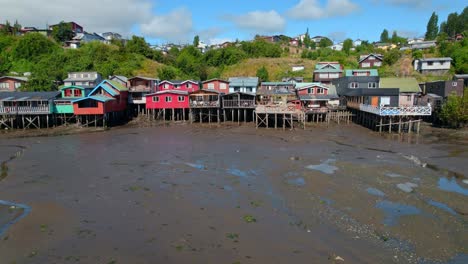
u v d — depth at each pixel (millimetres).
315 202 17891
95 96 46281
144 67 86125
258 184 21125
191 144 34344
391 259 12305
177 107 51312
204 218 16000
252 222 15523
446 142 34531
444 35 102125
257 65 92938
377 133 40281
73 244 13547
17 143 35406
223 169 24750
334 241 13656
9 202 18266
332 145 33406
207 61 98250
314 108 50719
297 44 135875
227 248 13164
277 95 55469
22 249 13180
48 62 79188
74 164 26469
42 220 15852
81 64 77750
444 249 13008
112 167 25484
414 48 96062
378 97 45812
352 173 23250
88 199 18656
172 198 18734
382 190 19703
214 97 50375
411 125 41031
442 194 19000
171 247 13273
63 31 98500
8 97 45312
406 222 15367
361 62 88375
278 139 36906
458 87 51031
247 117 53812
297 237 14031
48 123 45438
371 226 14992
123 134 40938
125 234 14391
